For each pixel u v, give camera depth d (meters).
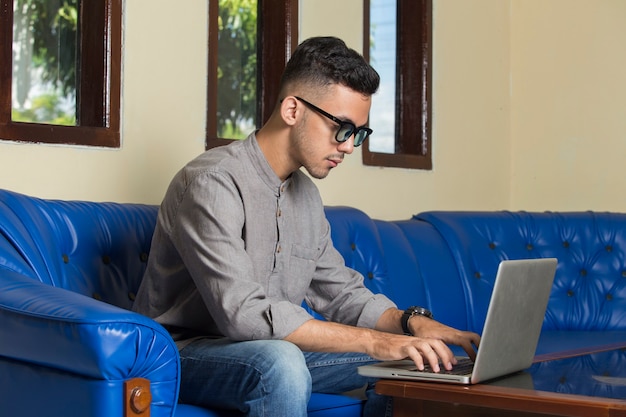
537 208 5.05
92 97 3.11
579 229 4.10
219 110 3.80
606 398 1.77
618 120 4.83
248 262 2.21
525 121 5.09
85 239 2.54
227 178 2.26
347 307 2.57
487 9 5.00
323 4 4.01
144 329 1.88
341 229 3.33
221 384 2.12
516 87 5.11
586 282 4.02
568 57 4.97
